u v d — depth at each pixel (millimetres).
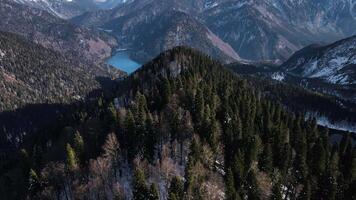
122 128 118312
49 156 125062
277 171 106812
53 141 155000
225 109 127125
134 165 100375
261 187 96938
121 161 108500
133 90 168500
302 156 110500
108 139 110875
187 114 115750
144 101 133625
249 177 98750
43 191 101562
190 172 90625
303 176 106938
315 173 111812
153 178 96875
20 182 122000
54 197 101750
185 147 107250
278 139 117562
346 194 106125
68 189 103500
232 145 111875
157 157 107875
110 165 100375
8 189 122188
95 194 93812
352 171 111750
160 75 174750
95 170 98000
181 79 152625
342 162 124375
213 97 133500
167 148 104938
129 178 102062
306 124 149875
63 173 103562
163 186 94875
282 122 132750
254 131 123375
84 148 114125
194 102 127188
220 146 110250
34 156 136250
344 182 107750
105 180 96750
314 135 134250
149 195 86438
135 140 110500
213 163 103812
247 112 132625
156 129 111938
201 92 129500
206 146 102188
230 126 116625
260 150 110500
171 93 137000
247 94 156375
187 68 179875
